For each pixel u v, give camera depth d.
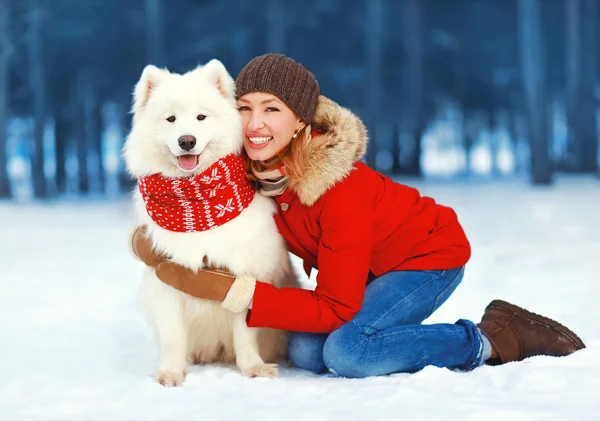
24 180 34.62
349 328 2.71
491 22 31.78
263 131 2.77
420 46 28.62
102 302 4.69
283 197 2.82
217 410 2.26
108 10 28.19
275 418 2.14
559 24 30.45
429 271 2.88
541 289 4.55
